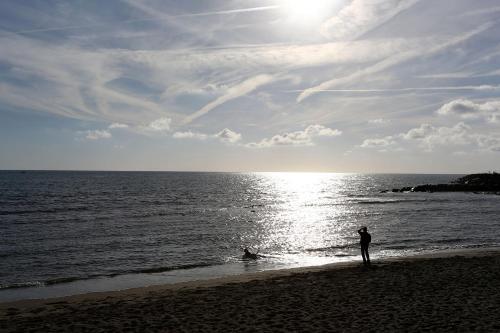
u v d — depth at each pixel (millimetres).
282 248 28594
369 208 60750
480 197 85688
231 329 10641
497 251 25984
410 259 22375
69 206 57312
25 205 57688
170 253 26641
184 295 15070
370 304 12656
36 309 13602
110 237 32656
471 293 13680
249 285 16516
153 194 85938
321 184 167250
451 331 9984
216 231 36500
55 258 24891
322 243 30578
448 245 29812
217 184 145250
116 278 20000
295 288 15484
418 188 109750
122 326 11211
